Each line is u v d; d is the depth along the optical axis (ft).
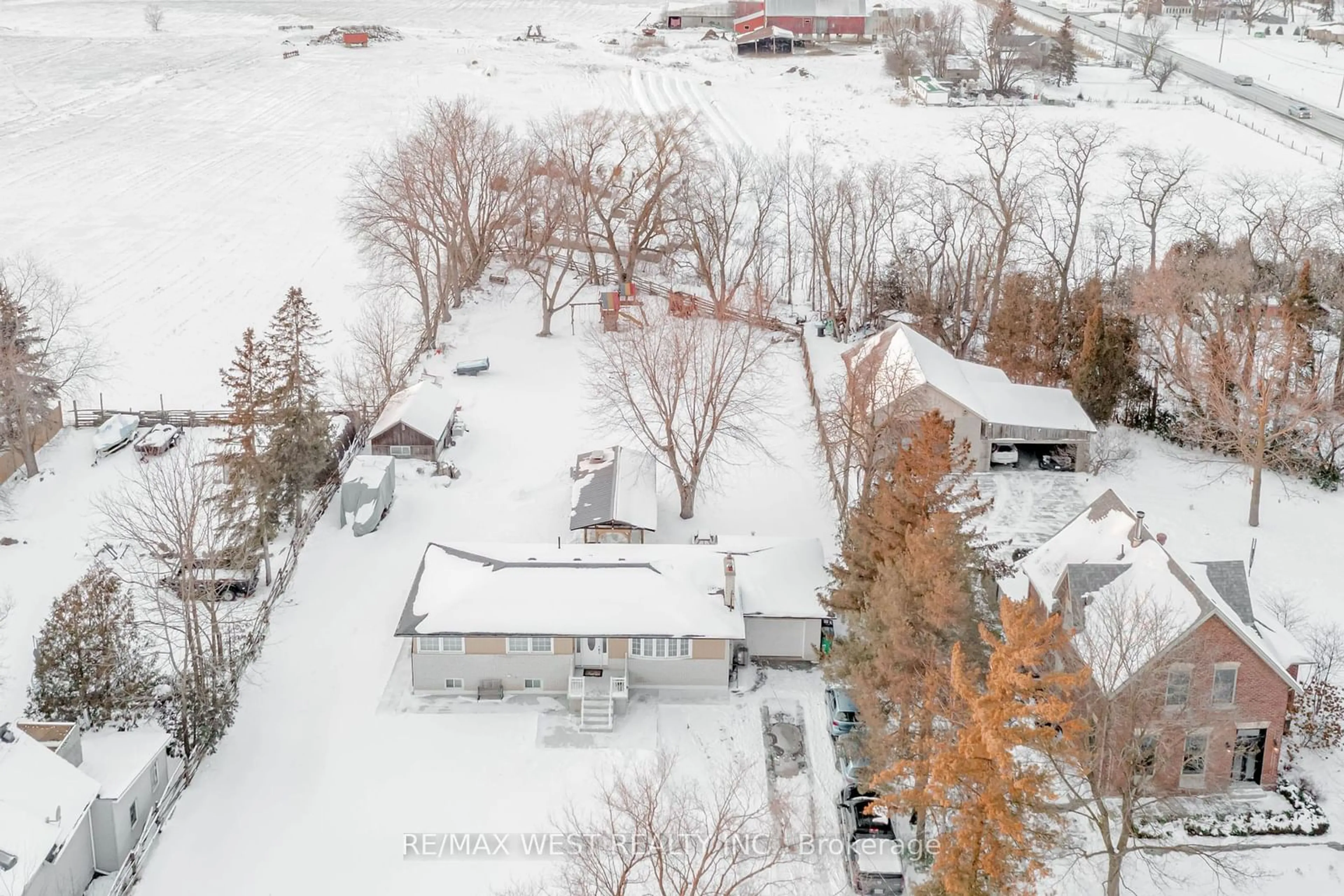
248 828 151.23
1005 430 233.55
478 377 282.36
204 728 161.58
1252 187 387.55
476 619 173.37
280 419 209.77
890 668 142.92
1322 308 254.68
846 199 329.93
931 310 288.30
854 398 204.23
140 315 330.13
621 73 614.75
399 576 204.03
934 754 128.77
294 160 477.36
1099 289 264.31
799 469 236.22
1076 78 588.91
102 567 178.81
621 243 362.74
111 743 153.58
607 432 250.98
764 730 168.35
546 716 171.22
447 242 309.83
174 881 142.92
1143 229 370.73
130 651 167.53
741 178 338.95
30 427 236.43
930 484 154.30
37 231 391.45
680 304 307.99
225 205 423.64
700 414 251.80
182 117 536.42
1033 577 175.32
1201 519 220.64
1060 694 152.05
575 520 204.95
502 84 593.01
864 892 140.05
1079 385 250.57
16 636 183.21
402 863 145.38
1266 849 146.10
